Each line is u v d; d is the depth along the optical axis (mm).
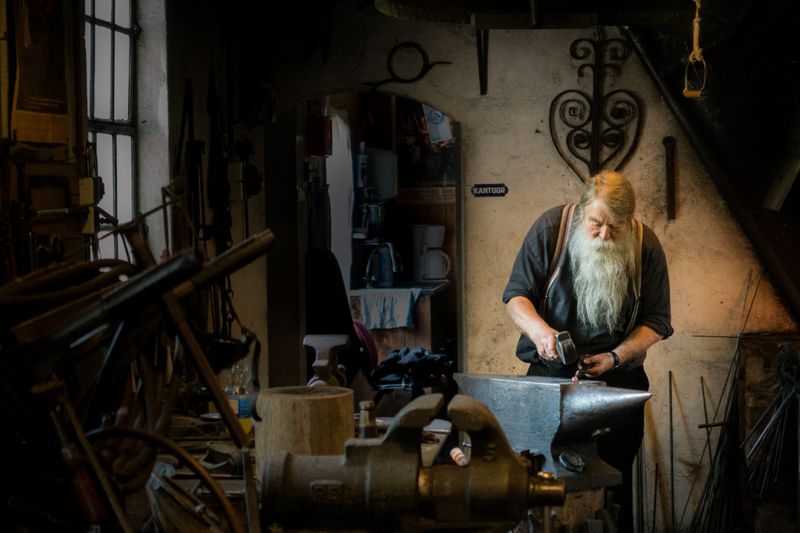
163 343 2953
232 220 6609
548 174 6691
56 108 4195
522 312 5070
